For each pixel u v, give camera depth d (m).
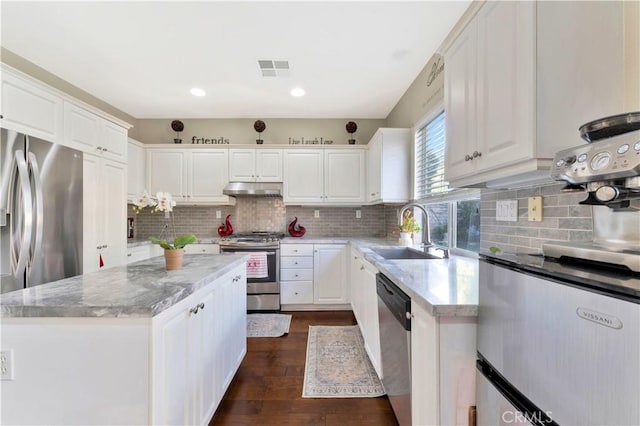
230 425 1.62
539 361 0.70
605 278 0.56
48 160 2.07
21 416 1.01
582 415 0.57
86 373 1.01
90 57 2.49
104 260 2.64
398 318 1.38
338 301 3.54
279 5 1.87
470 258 2.02
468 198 2.09
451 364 1.05
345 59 2.52
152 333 1.01
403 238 2.79
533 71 0.88
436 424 1.05
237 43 2.28
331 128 4.15
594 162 0.65
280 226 4.17
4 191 1.80
